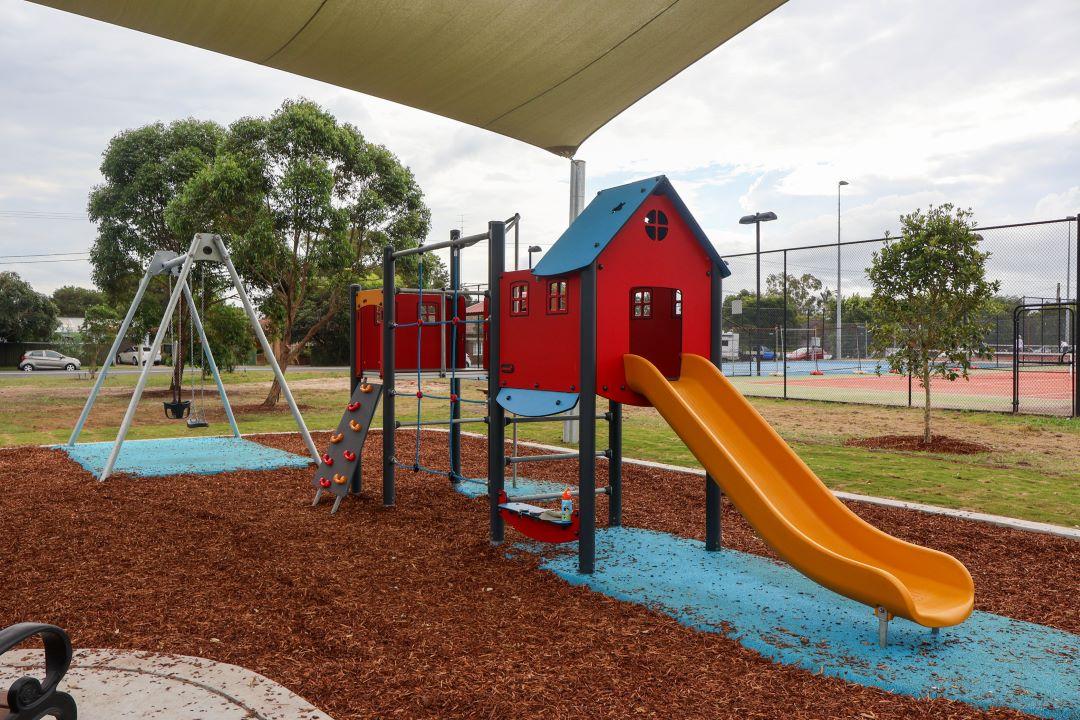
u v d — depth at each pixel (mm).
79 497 6645
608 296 4543
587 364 4430
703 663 3121
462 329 7312
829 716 2648
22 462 8617
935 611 3229
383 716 2627
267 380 27312
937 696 2824
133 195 19062
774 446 4352
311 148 15195
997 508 6168
